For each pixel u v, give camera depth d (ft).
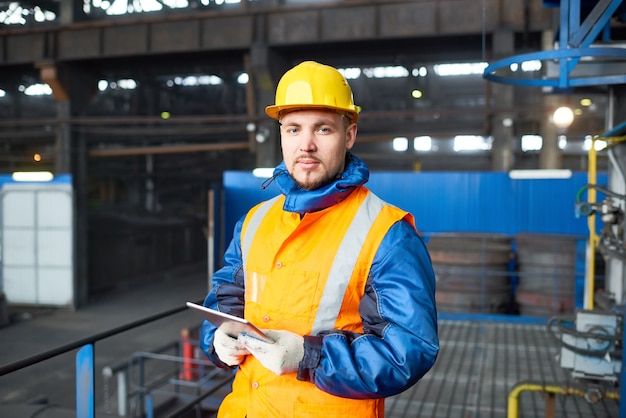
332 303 4.97
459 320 26.96
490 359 19.79
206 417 27.07
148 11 60.75
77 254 61.31
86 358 8.30
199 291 73.10
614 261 17.15
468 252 29.35
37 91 77.36
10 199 60.44
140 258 81.25
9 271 60.70
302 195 5.09
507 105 48.67
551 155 48.78
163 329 52.31
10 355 44.01
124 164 82.17
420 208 38.91
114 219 75.20
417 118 70.85
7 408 12.59
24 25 63.98
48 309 60.23
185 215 95.14
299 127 5.12
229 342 5.06
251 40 51.08
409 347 4.55
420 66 63.00
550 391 12.53
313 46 52.75
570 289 29.14
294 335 4.79
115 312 59.62
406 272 4.79
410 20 47.67
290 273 5.13
